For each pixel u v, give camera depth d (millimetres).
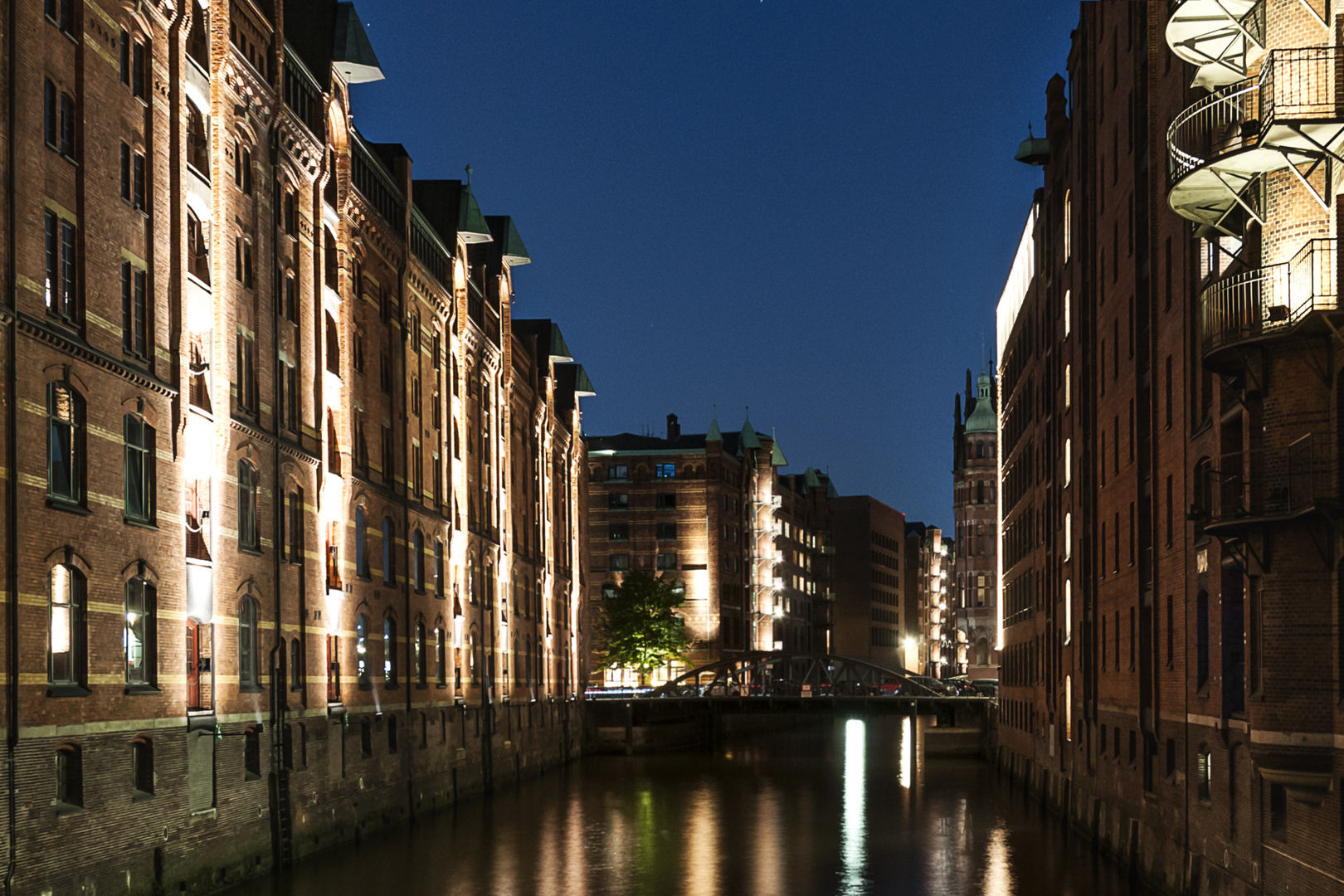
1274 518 22188
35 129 25422
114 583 27766
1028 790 62250
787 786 67250
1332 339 22219
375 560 46500
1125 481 38094
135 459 29516
